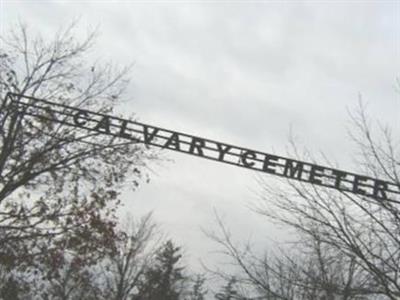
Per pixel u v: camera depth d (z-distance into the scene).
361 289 8.15
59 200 16.19
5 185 15.14
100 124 11.85
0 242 15.35
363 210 8.32
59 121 12.11
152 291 29.27
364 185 8.97
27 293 18.06
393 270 7.91
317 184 9.22
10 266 15.92
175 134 11.45
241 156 10.84
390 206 8.48
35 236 15.66
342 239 8.12
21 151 15.16
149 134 11.58
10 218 15.60
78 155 15.62
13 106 12.77
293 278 10.55
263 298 9.10
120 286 26.67
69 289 22.41
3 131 13.51
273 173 9.84
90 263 17.06
